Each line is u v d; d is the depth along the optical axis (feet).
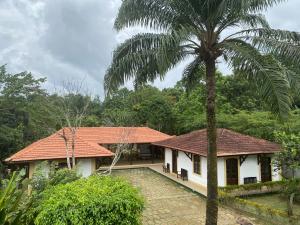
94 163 59.67
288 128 56.39
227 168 59.57
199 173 64.54
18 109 81.20
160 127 121.60
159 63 26.32
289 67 29.84
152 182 69.51
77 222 18.79
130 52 32.30
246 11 28.66
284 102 26.76
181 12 31.65
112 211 19.75
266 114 75.82
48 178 31.24
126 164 94.73
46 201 20.51
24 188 25.46
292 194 44.37
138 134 98.32
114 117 120.16
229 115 86.74
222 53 32.45
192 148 65.21
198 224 39.78
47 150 58.23
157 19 32.01
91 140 89.40
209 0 28.94
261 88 28.17
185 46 32.42
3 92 78.43
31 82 82.64
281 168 55.77
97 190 21.11
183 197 54.80
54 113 66.28
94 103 124.57
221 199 49.11
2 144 75.97
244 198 53.16
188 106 115.34
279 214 38.09
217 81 103.40
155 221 40.96
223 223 39.99
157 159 104.17
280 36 31.58
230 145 61.26
